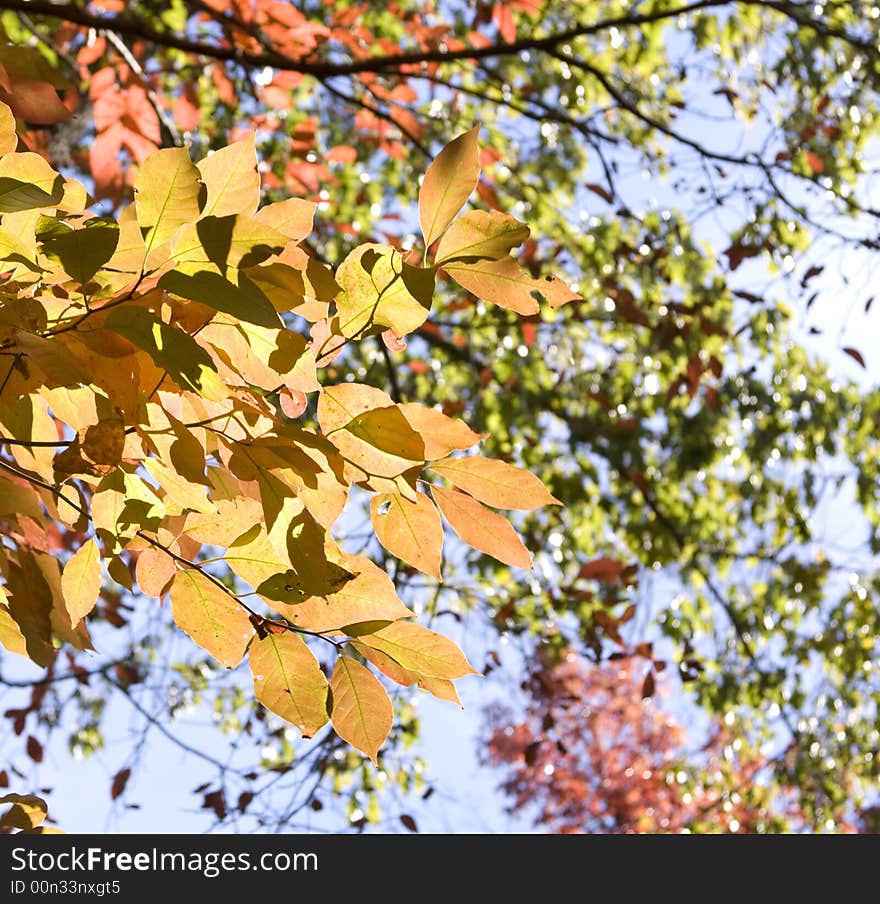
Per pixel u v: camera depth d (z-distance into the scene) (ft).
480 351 18.28
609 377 18.28
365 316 2.44
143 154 9.53
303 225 2.46
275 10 10.37
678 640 18.45
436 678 2.71
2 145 2.33
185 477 2.36
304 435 2.36
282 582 2.64
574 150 17.70
